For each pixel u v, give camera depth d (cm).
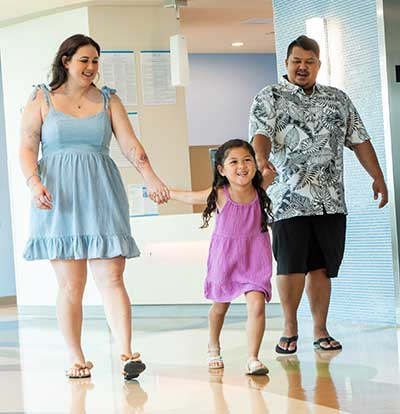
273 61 1653
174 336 773
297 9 825
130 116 1081
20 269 1148
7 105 1141
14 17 1091
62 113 571
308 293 644
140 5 1085
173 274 943
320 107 632
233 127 1630
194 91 1609
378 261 748
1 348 777
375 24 739
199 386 523
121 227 571
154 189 582
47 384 566
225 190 575
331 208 628
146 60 1088
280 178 634
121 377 573
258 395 483
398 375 515
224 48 1557
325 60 788
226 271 572
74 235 564
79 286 581
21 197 1143
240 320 854
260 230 573
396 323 724
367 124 753
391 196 717
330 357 595
